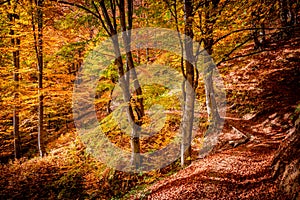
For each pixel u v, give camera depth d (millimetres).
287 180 5340
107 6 9336
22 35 12250
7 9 11406
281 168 5855
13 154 15797
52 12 11789
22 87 12641
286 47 15805
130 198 7148
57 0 8508
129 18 9469
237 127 11266
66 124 18922
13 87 11977
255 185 5938
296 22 16438
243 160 7586
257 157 7715
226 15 8078
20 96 12250
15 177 9477
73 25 9531
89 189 9016
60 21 9648
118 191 8477
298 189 4895
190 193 6059
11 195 8492
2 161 14945
